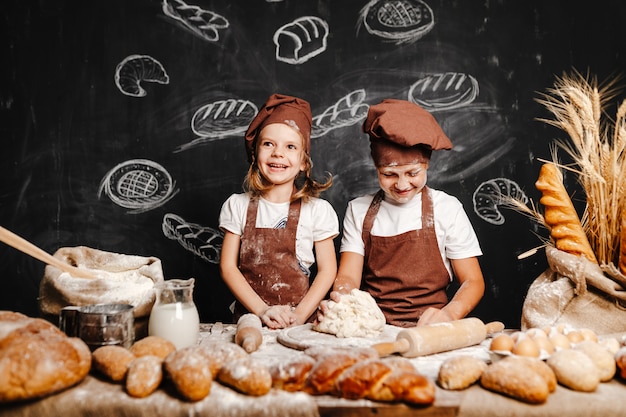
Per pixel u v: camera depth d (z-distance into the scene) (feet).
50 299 4.46
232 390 3.29
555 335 3.76
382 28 7.37
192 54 7.41
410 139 5.31
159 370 3.31
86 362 3.37
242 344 3.96
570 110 4.83
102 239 7.49
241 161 7.49
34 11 7.36
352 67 7.41
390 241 5.92
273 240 5.95
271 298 5.96
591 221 4.81
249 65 7.41
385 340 4.29
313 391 3.28
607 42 7.29
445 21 7.34
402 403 3.18
